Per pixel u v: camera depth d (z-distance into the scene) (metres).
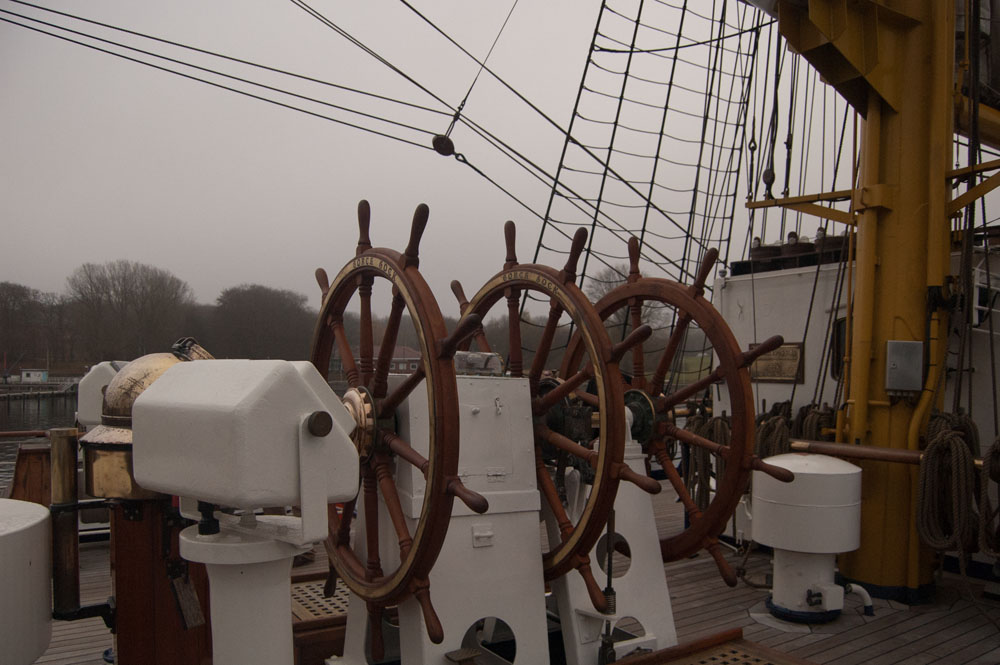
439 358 1.93
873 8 3.97
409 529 2.35
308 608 3.04
